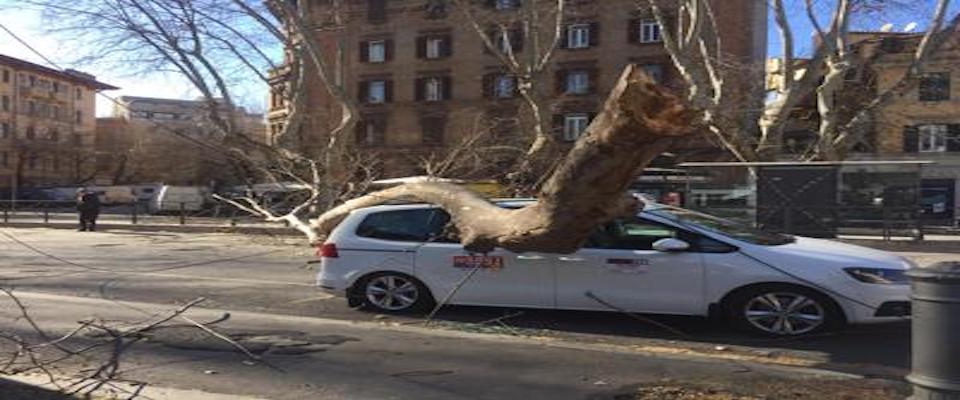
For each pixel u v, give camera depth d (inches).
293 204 1203.2
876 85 1601.9
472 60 2471.7
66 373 279.0
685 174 1075.9
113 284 537.3
